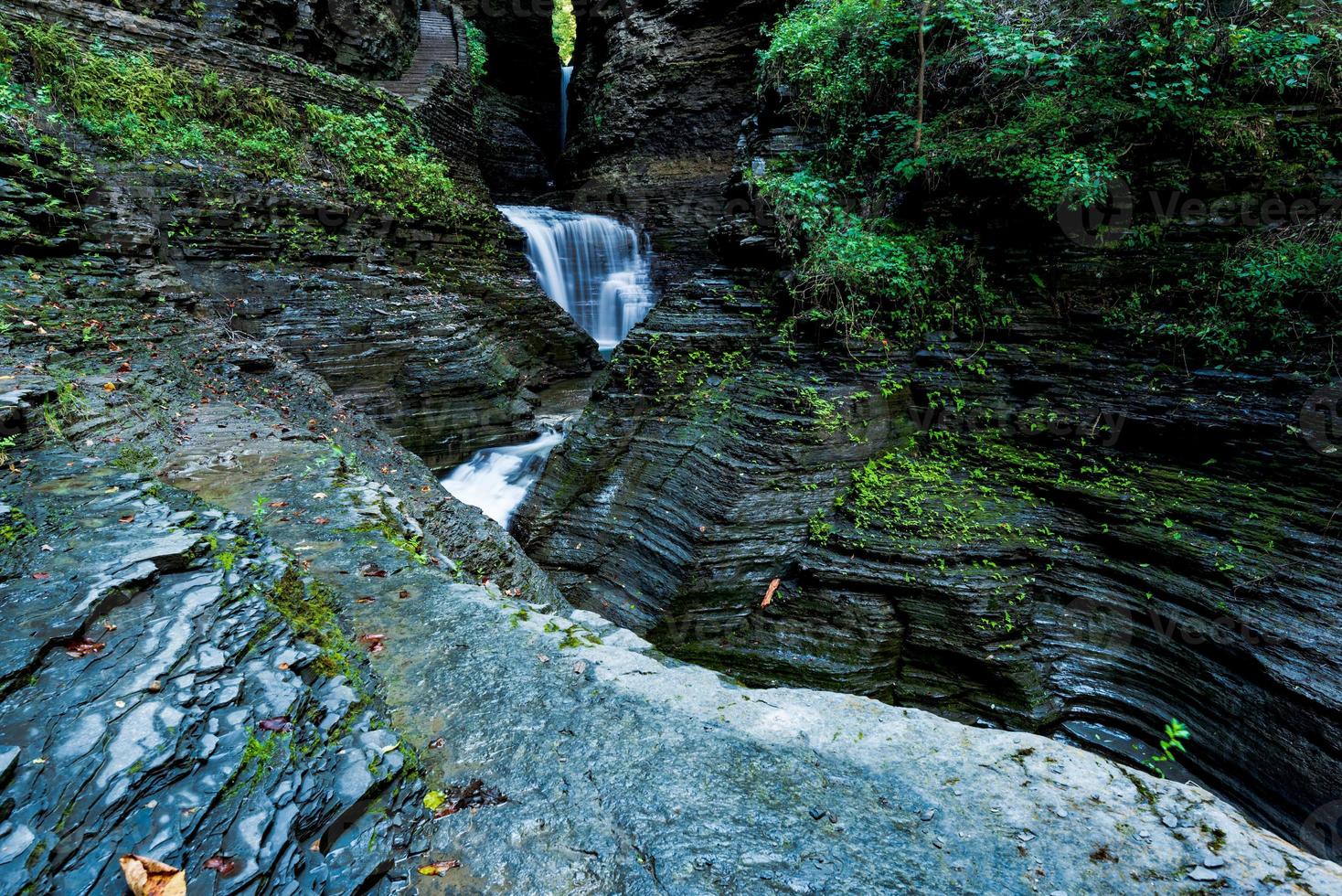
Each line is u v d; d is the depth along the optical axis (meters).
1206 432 6.05
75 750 1.61
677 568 7.02
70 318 5.85
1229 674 5.13
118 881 1.35
